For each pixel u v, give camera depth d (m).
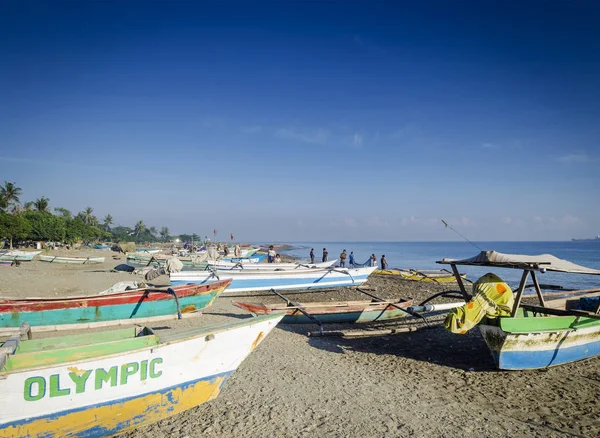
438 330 13.54
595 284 32.19
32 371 5.07
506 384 8.59
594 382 8.73
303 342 11.66
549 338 9.36
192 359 6.50
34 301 11.22
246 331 7.10
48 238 72.88
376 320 14.71
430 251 134.12
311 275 22.80
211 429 6.25
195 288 13.61
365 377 8.85
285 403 7.28
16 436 5.10
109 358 5.64
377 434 6.27
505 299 9.72
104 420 5.75
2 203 70.25
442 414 7.05
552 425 6.73
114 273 29.34
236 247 40.50
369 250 141.50
